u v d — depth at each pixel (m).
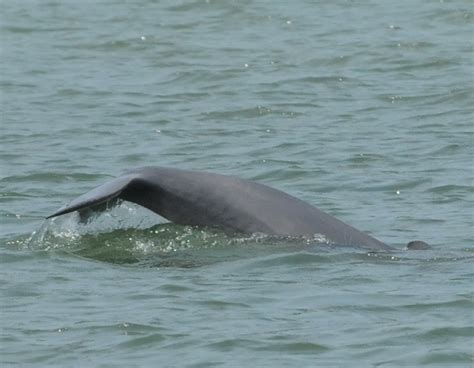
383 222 59.47
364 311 44.25
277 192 53.72
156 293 46.75
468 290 46.16
